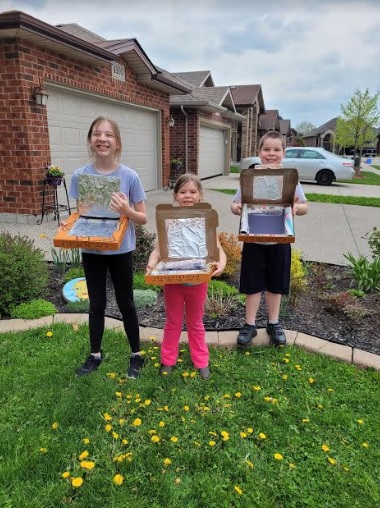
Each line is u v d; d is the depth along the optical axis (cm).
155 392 241
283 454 200
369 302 385
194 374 257
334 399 242
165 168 1213
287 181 262
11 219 680
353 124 2380
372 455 201
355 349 292
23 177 655
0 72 619
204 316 342
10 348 282
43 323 321
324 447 201
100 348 265
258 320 338
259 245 279
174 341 259
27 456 189
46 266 388
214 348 296
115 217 241
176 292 248
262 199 271
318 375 264
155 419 219
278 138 277
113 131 234
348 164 1488
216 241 241
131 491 175
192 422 216
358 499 177
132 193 246
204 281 226
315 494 178
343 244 628
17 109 628
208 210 236
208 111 1507
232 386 251
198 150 1427
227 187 1360
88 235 231
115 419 217
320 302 382
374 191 1346
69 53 703
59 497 170
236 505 171
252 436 210
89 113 831
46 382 243
